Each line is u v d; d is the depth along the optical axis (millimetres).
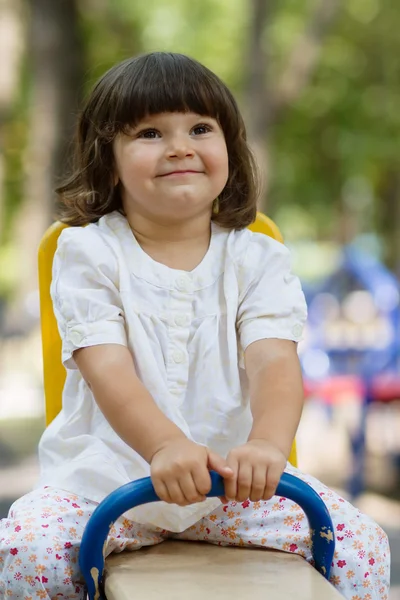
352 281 8258
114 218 2422
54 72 10711
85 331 2195
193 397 2258
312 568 2020
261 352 2254
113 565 2043
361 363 7418
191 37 15172
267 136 11203
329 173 17859
